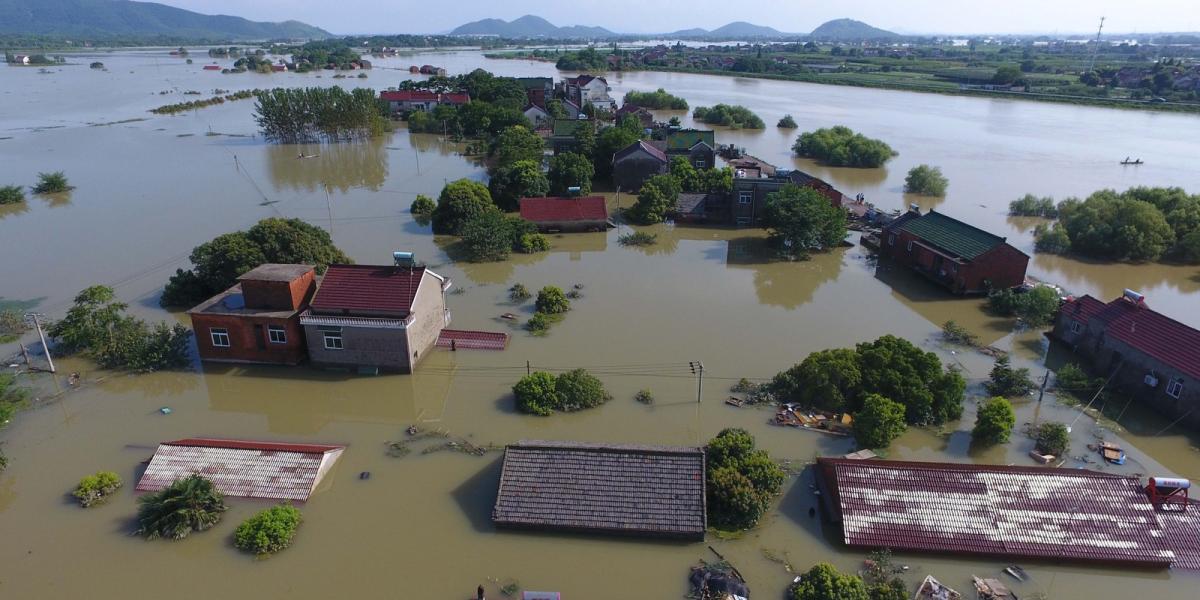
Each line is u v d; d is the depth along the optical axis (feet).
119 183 229.04
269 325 107.34
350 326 105.09
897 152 300.20
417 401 100.68
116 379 106.83
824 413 95.91
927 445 90.07
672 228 191.21
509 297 138.31
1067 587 66.18
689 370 108.78
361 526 74.23
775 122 393.91
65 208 199.52
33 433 92.53
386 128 341.82
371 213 199.31
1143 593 65.62
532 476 75.36
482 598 63.52
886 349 99.81
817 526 74.18
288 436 92.58
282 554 70.23
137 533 72.79
